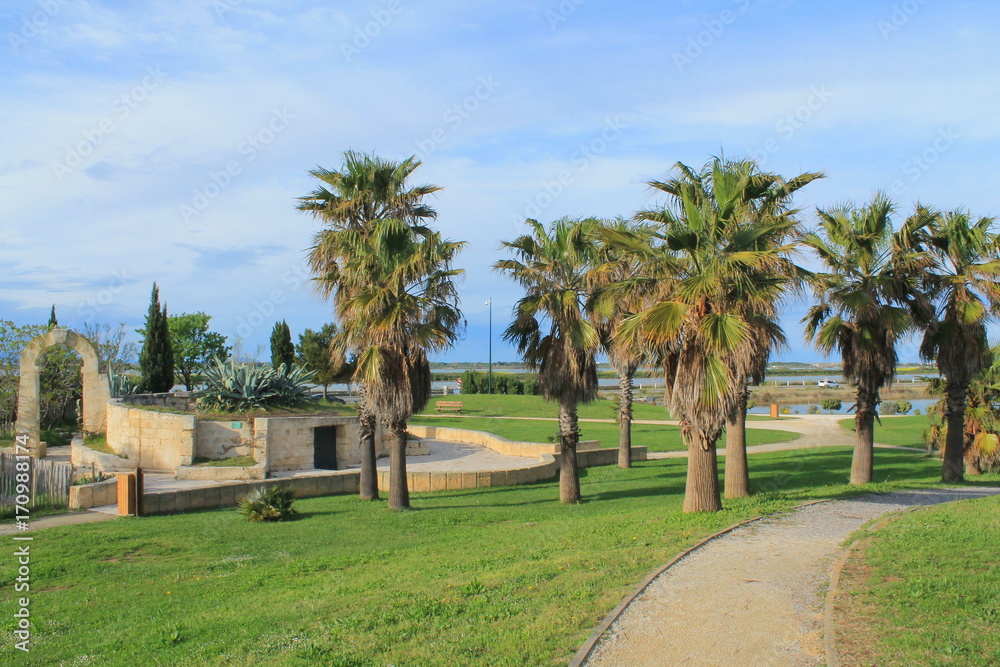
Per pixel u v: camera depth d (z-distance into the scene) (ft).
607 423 148.15
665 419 156.97
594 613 25.79
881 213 62.23
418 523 52.85
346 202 63.41
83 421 95.35
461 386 223.10
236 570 39.29
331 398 114.11
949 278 64.49
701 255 46.88
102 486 60.13
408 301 58.49
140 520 53.72
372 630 25.23
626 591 28.30
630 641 23.31
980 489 58.54
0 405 108.68
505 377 218.38
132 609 32.01
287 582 35.63
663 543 37.17
